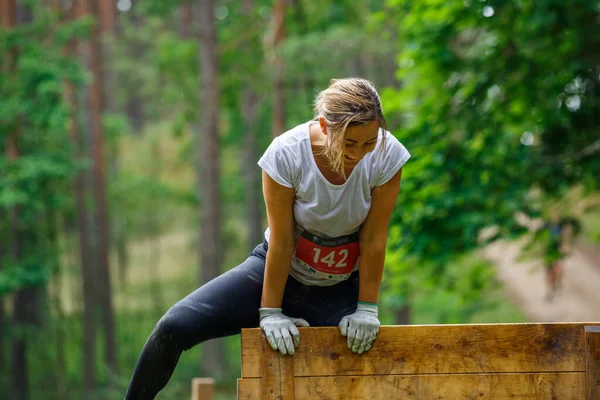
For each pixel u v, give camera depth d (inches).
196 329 167.6
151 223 1482.5
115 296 1427.2
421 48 450.6
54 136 918.4
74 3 1106.1
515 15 430.6
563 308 1056.8
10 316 1047.0
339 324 163.6
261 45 1099.9
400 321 887.7
